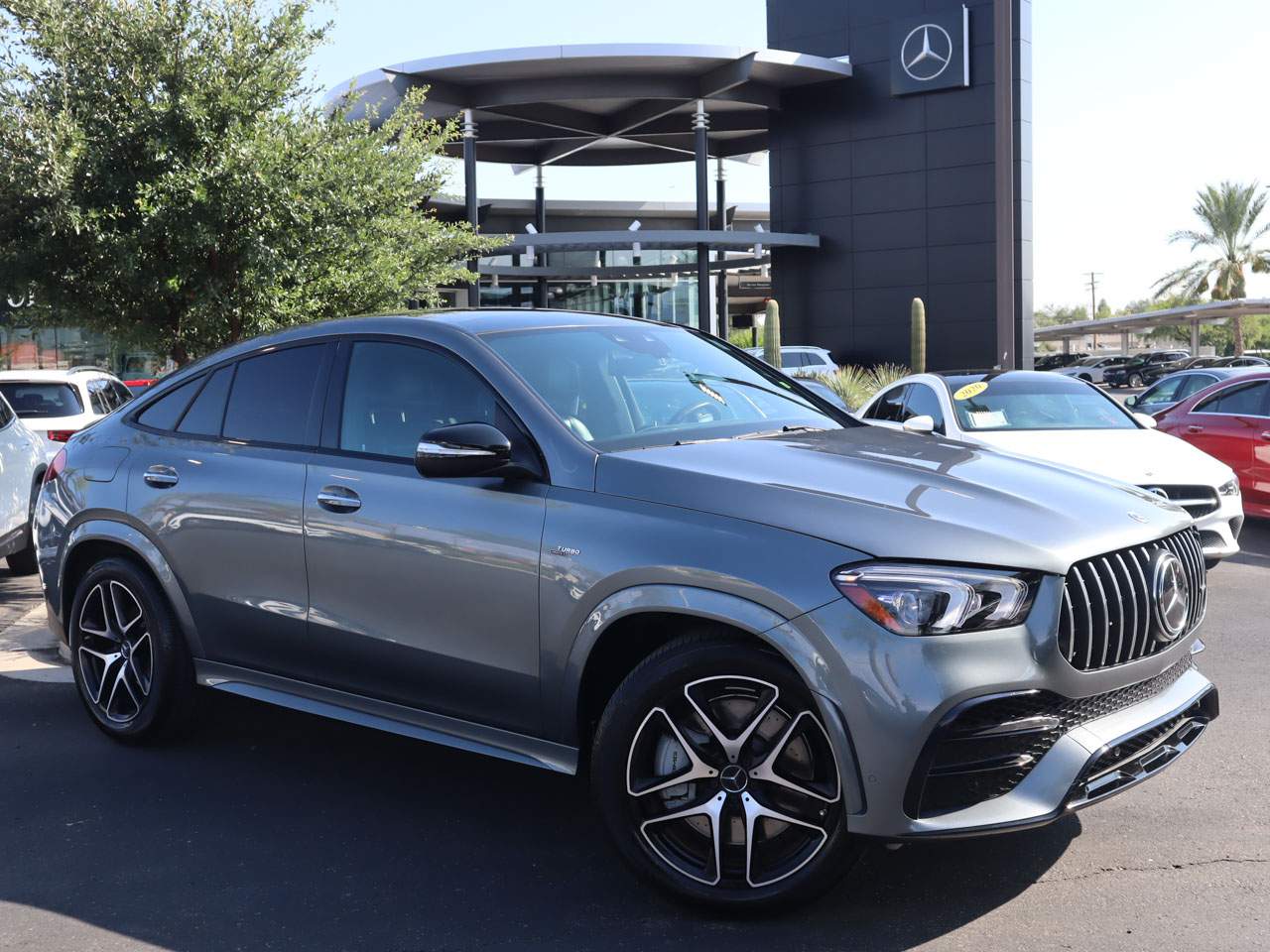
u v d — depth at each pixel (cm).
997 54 1511
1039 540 305
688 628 336
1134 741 321
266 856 370
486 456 350
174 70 966
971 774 294
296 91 1045
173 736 472
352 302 1105
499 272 3722
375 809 408
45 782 438
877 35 3481
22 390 1059
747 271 5159
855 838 300
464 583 362
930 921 314
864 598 293
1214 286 5881
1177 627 336
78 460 494
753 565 306
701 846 324
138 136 953
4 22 956
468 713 373
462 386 390
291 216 976
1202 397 1102
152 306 1009
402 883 349
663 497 332
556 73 3180
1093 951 296
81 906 337
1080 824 378
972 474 356
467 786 431
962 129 3394
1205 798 398
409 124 1245
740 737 312
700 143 3366
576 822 395
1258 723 481
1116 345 11575
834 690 293
